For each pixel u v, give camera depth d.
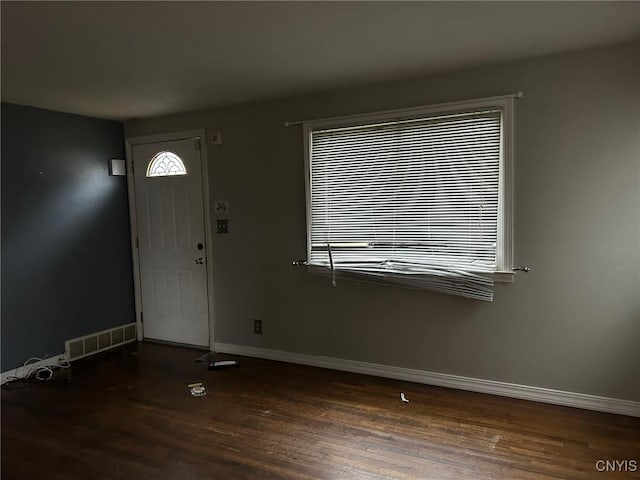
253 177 3.87
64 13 1.98
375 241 3.41
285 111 3.67
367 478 2.24
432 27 2.27
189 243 4.26
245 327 4.08
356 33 2.32
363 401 3.10
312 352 3.79
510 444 2.51
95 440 2.64
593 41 2.55
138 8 1.95
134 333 4.62
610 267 2.76
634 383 2.77
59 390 3.38
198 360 4.00
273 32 2.28
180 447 2.55
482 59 2.81
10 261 3.57
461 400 3.08
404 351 3.43
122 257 4.50
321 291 3.69
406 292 3.38
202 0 1.88
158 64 2.73
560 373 2.95
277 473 2.29
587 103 2.72
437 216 3.19
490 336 3.13
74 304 4.05
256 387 3.38
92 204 4.19
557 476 2.21
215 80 3.11
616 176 2.70
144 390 3.36
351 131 3.42
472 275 3.07
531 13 2.12
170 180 4.27
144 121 4.34
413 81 3.18
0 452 2.52
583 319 2.86
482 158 3.02
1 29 2.15
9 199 3.56
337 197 3.52
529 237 2.94
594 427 2.66
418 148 3.21
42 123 3.78
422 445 2.52
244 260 4.00
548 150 2.84
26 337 3.69
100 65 2.72
